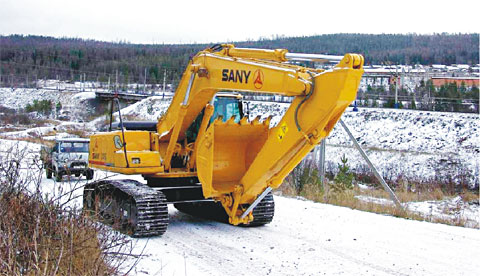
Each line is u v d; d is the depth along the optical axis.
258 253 8.30
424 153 30.61
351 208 12.66
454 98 44.53
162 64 99.00
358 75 6.56
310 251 8.45
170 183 10.31
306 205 12.90
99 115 64.12
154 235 9.30
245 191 8.22
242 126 9.08
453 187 21.55
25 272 5.36
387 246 8.82
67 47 160.62
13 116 51.22
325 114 6.79
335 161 30.97
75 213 6.62
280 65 7.44
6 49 137.38
